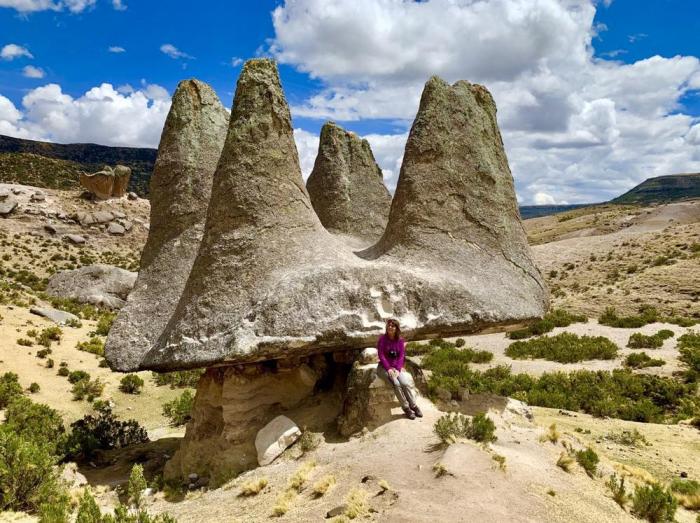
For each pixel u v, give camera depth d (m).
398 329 9.12
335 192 15.20
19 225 61.28
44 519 7.12
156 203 12.42
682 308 33.53
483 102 12.32
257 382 10.36
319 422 9.86
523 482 7.00
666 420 15.50
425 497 6.32
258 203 10.20
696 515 8.58
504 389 18.88
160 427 16.80
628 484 8.38
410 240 10.96
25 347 22.89
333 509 6.43
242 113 10.53
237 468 9.56
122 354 11.09
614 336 27.11
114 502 9.52
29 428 13.19
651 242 59.34
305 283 9.36
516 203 12.04
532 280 11.30
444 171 11.24
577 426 14.25
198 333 9.52
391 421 9.08
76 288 40.22
